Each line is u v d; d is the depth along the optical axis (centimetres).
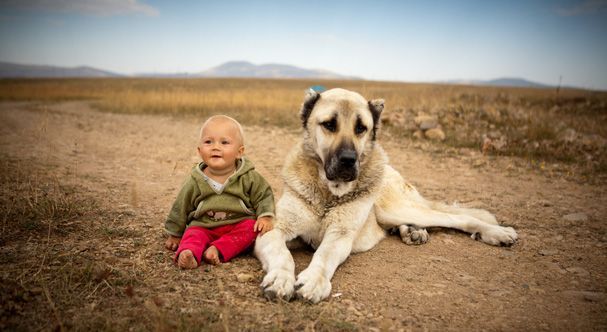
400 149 1029
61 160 745
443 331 264
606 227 496
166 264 336
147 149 941
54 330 228
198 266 339
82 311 255
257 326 252
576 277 359
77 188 546
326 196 401
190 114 1747
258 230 362
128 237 388
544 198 630
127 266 324
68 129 1243
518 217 536
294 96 2186
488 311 294
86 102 2794
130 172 692
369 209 409
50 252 333
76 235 382
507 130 1170
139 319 249
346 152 364
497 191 671
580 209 571
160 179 653
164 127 1374
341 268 369
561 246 436
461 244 443
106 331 231
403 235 446
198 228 353
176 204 360
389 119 1316
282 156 889
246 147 984
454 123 1274
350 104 397
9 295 259
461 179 754
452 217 473
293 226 392
